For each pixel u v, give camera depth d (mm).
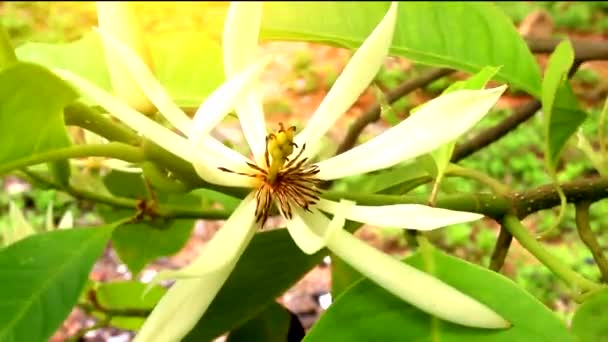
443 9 254
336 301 184
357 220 176
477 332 176
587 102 1408
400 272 173
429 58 256
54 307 178
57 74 158
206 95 251
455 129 174
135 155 180
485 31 253
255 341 259
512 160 1323
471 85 205
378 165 179
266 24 247
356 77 180
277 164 177
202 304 166
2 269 184
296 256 219
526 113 387
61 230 192
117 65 180
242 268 215
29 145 171
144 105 181
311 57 1683
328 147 273
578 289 198
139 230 295
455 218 172
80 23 1600
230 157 179
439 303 172
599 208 1180
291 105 1578
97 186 284
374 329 181
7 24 1585
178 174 181
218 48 253
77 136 281
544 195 229
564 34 1618
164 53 251
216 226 1203
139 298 304
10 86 153
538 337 173
